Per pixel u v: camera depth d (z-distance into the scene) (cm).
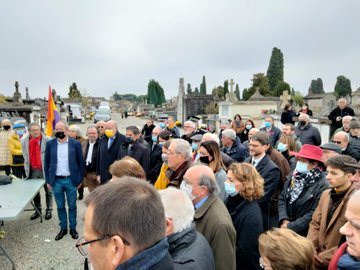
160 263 104
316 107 3111
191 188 245
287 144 512
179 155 350
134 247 100
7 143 720
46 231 509
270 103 1864
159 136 591
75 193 486
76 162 481
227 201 302
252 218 263
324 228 265
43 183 537
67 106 3725
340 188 261
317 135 683
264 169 373
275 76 5678
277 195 403
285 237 164
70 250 443
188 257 172
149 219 103
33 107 1634
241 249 263
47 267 397
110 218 99
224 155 435
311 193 320
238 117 834
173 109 4062
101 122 639
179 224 183
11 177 546
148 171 539
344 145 511
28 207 630
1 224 516
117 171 287
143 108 5934
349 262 176
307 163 329
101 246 101
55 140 480
